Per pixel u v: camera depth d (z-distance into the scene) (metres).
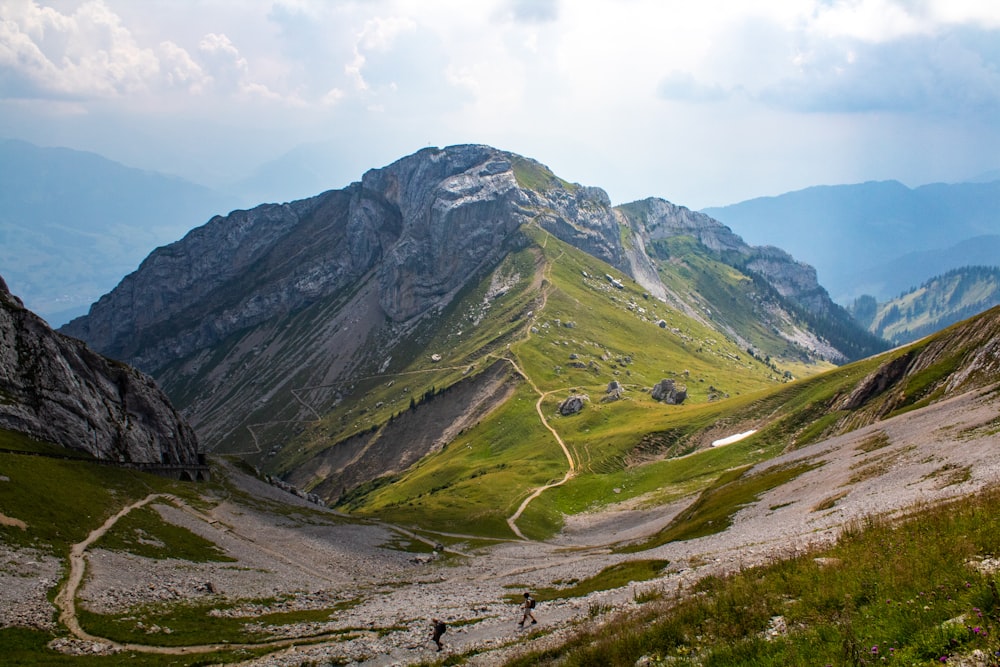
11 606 51.03
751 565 36.19
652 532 122.38
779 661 19.36
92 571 64.19
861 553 26.89
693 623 26.14
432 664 38.44
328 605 70.62
